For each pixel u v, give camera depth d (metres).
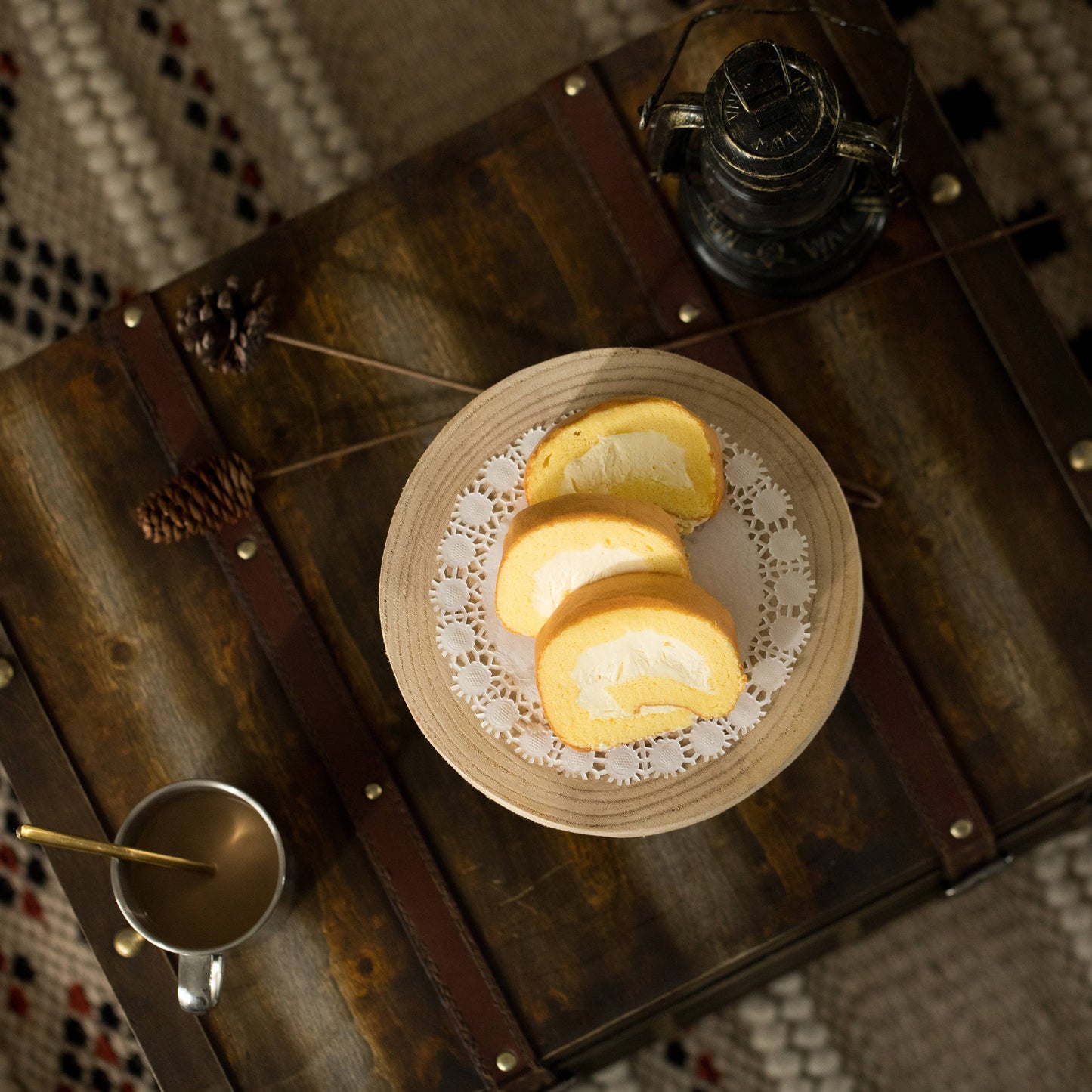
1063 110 1.56
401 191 1.37
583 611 1.26
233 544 1.35
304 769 1.35
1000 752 1.34
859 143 1.25
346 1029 1.34
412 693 1.30
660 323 1.35
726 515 1.30
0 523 1.37
